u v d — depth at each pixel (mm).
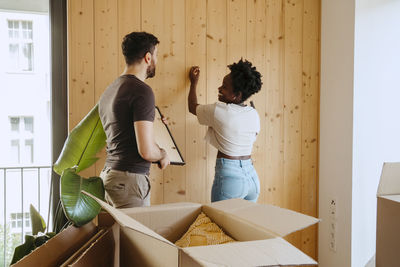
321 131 2756
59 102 2203
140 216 1116
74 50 2176
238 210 1078
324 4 2686
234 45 2514
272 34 2615
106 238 1017
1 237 2385
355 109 2463
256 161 2635
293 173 2738
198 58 2426
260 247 716
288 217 935
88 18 2189
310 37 2727
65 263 897
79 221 1424
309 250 2791
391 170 1366
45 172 2412
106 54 2229
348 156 2504
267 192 2670
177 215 1177
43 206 2420
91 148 1820
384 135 2584
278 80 2656
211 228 1097
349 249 2502
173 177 2402
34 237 1555
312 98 2766
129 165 1605
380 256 1354
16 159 2365
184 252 687
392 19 2549
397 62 2594
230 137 1988
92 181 1559
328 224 2688
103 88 2230
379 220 1357
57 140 2205
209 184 2482
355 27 2428
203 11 2426
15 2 2230
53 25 2172
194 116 2432
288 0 2643
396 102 2615
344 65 2521
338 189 2600
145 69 1731
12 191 2379
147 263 861
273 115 2660
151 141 1554
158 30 2332
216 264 626
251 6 2545
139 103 1534
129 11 2264
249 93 2037
